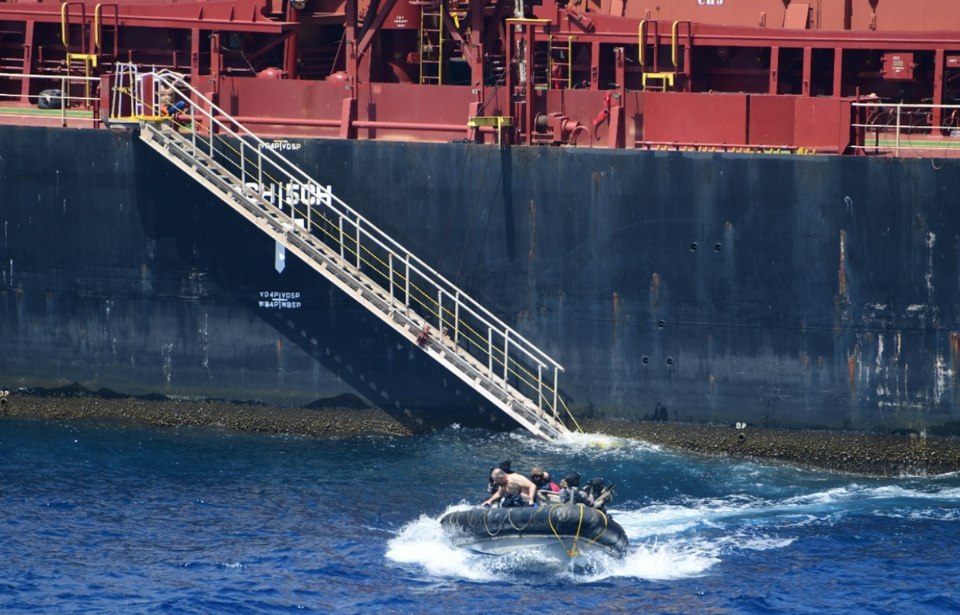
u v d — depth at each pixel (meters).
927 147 119.44
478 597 87.25
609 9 134.50
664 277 118.19
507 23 121.44
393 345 123.88
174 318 126.25
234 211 123.88
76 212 125.62
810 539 98.38
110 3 136.62
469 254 121.19
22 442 120.75
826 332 116.25
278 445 121.44
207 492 107.62
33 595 86.38
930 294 114.00
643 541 97.75
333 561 93.19
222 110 125.00
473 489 108.31
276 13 135.62
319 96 125.50
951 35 120.81
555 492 96.75
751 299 117.00
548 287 120.31
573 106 122.12
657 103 120.75
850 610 85.56
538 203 119.38
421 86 123.44
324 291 124.00
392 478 111.25
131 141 123.75
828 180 114.38
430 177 120.69
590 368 120.62
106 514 101.94
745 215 116.06
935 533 99.62
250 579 89.69
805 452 117.56
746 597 87.12
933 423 115.31
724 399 118.62
